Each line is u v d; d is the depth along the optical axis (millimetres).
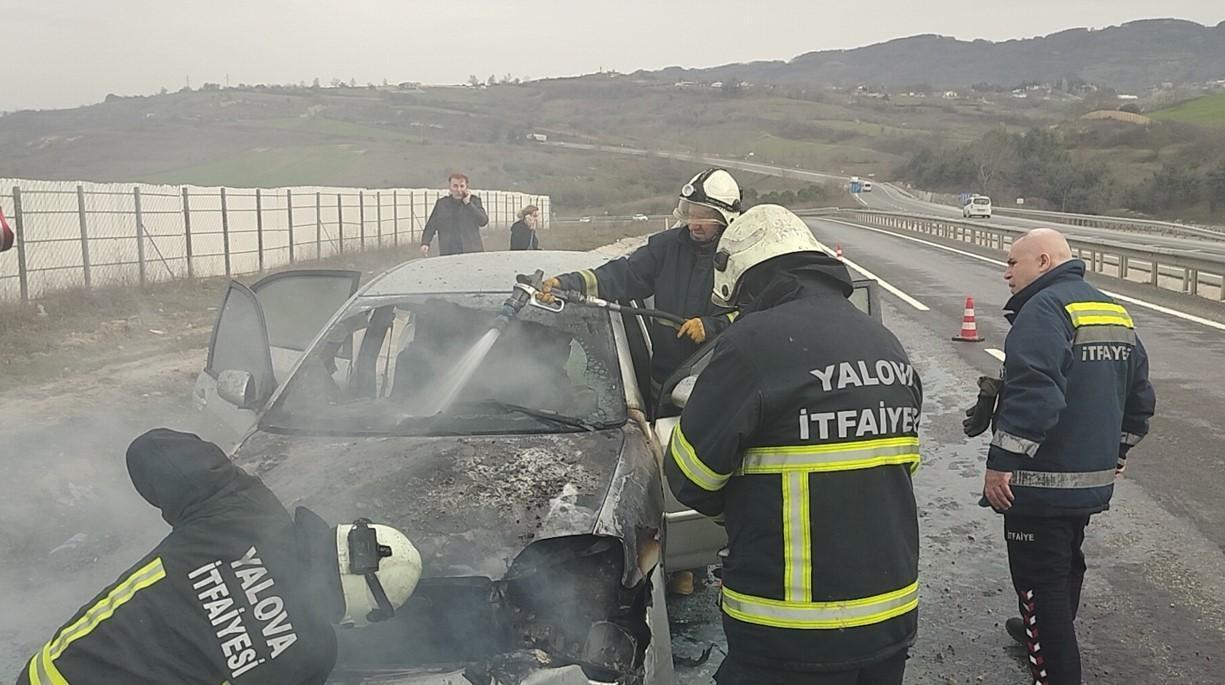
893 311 14062
